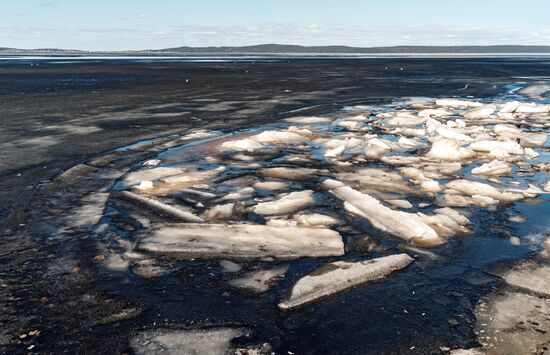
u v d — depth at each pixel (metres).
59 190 6.08
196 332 2.99
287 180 6.78
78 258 4.08
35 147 8.81
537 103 17.64
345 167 7.64
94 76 34.62
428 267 3.95
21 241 4.44
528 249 4.34
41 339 2.91
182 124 11.92
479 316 3.18
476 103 16.22
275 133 10.22
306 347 2.84
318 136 10.52
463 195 6.09
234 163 7.83
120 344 2.86
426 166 7.73
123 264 3.97
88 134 10.30
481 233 4.75
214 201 5.73
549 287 3.59
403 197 5.99
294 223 4.93
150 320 3.13
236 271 3.86
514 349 2.81
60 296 3.44
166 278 3.74
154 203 5.52
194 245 4.33
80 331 3.00
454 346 2.84
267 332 3.00
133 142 9.42
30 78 31.92
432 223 4.93
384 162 8.05
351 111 14.95
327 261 4.05
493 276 3.79
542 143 9.75
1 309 3.25
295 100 18.16
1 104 16.05
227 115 13.70
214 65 60.38
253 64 65.25
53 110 14.45
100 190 6.10
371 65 60.66
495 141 9.09
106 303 3.35
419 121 12.72
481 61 80.06
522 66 54.97
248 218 5.12
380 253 4.25
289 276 3.78
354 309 3.27
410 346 2.84
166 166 7.52
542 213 5.36
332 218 5.11
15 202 5.59
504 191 6.17
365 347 2.84
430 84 27.02
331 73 39.56
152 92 21.19
